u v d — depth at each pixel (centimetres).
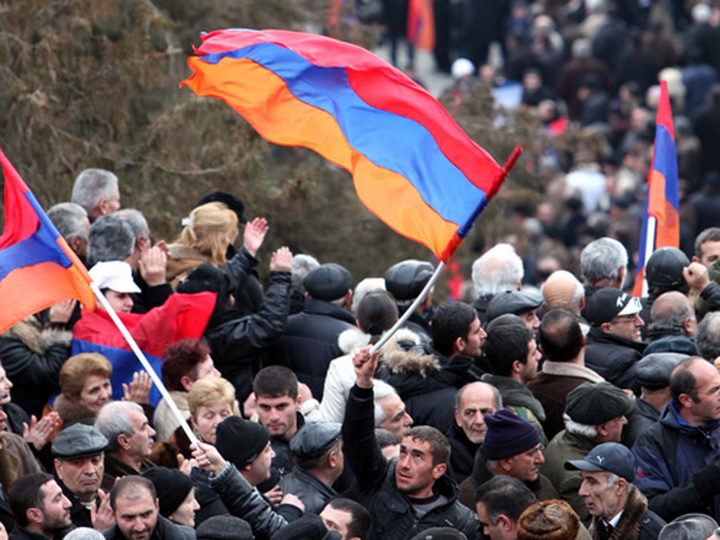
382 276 4009
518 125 4444
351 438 1955
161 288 2416
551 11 7006
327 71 2150
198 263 2489
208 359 2256
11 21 3428
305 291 2548
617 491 1952
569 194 5141
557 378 2264
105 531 1875
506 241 4634
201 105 3575
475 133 4381
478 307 2497
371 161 2084
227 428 1998
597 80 6253
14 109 3409
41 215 2061
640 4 7019
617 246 2566
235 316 2398
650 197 2950
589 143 4766
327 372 2342
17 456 2061
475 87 4469
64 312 2328
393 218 2048
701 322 2256
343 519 1861
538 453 2014
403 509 1959
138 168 3544
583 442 2122
